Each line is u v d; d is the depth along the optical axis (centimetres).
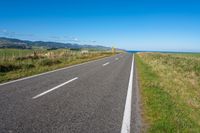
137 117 569
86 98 752
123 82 1143
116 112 604
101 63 2455
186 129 496
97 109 625
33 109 598
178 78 1459
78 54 3950
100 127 486
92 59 3266
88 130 466
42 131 450
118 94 841
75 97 760
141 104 703
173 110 647
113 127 490
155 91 920
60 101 696
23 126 473
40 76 1265
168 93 909
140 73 1600
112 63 2517
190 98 884
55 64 2144
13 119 513
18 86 928
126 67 2045
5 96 736
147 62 2800
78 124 498
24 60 2208
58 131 453
